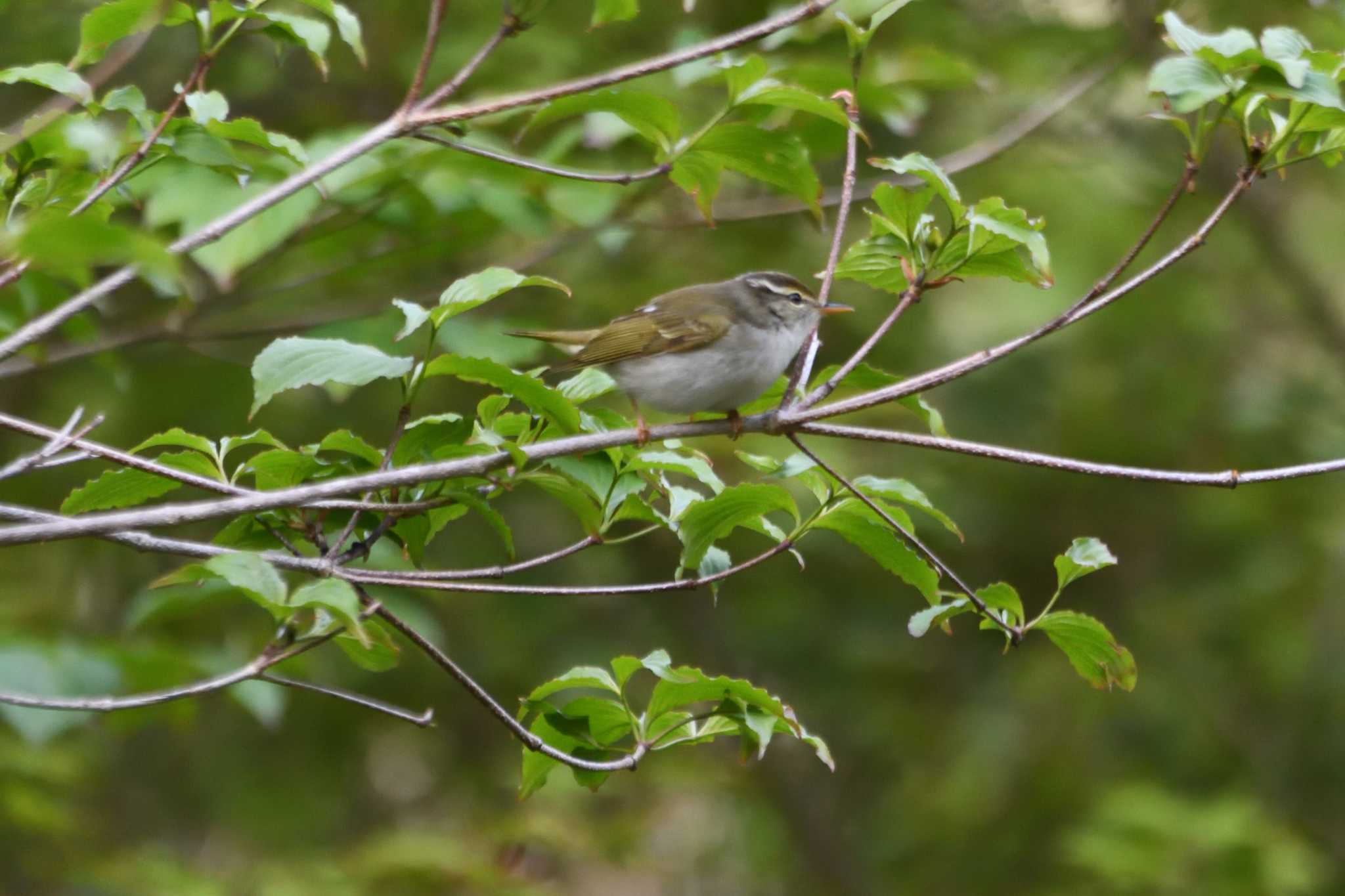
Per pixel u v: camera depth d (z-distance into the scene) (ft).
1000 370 54.44
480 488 21.24
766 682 58.49
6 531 17.06
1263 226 59.52
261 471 21.24
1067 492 55.62
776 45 32.17
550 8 39.24
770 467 22.77
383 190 31.42
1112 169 57.82
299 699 52.75
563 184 32.91
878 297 51.24
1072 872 51.60
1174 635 57.21
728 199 45.03
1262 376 60.23
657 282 46.16
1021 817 56.24
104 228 13.23
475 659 53.83
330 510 20.89
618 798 44.98
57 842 44.06
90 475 47.11
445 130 22.15
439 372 19.92
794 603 57.11
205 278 34.71
